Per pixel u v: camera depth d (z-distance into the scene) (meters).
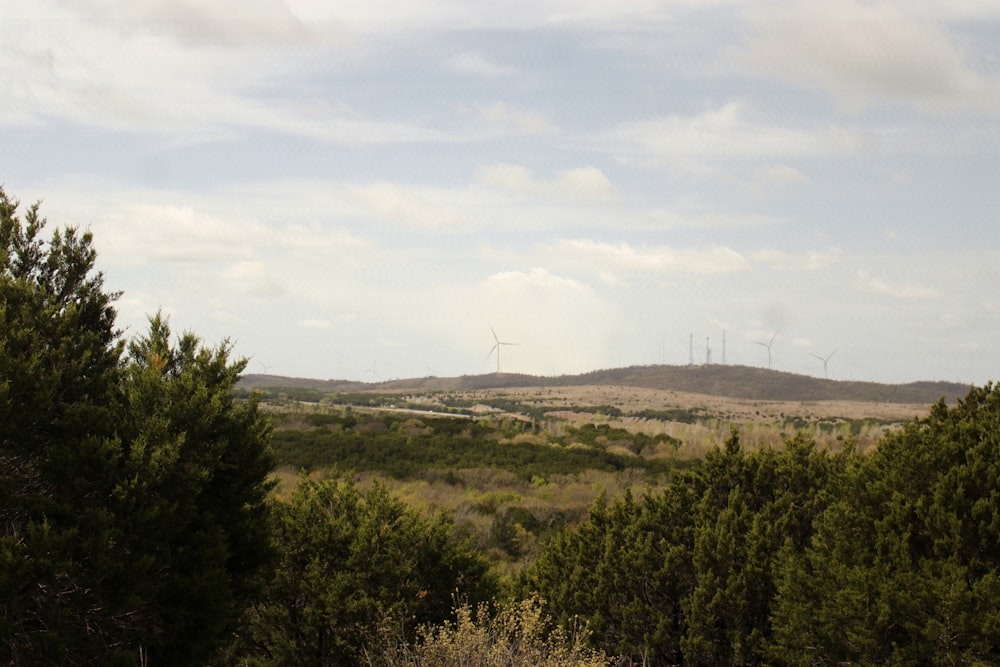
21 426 10.88
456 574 16.97
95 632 10.94
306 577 15.31
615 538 17.55
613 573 16.77
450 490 49.06
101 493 11.24
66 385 11.69
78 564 10.36
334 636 15.16
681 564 16.23
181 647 11.74
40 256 12.94
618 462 64.38
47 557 10.12
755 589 14.98
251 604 14.34
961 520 11.64
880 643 11.70
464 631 11.05
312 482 18.25
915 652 11.25
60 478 10.98
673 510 17.55
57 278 12.97
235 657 15.20
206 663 12.50
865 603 11.77
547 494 48.47
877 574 11.93
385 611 14.93
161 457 11.32
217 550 12.20
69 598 10.85
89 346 12.28
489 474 54.59
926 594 11.07
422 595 15.84
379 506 17.08
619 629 16.52
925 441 13.09
